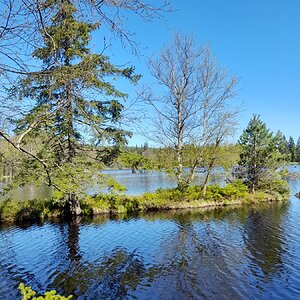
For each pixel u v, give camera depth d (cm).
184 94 2602
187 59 2595
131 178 5728
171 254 1277
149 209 2370
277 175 3053
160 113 2611
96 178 1875
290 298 866
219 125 2577
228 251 1294
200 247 1362
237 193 2659
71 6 310
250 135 3177
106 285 985
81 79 365
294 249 1284
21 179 1705
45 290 959
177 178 2616
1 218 2005
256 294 895
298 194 3102
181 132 2617
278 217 1972
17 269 1140
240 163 3159
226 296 888
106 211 2227
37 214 2080
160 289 946
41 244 1459
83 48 1107
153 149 2625
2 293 941
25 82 371
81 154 1822
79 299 897
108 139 1568
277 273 1041
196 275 1048
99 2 309
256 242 1409
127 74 1706
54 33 344
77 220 2002
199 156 2583
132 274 1072
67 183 1117
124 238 1539
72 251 1341
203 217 2047
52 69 349
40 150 560
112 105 1655
